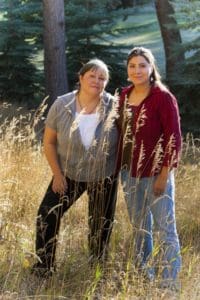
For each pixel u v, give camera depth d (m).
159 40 20.30
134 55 3.69
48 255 3.79
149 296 3.50
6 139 5.41
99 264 3.79
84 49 12.73
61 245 4.08
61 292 3.48
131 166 3.77
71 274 3.76
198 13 10.57
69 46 12.66
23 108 11.48
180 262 3.82
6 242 3.83
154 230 4.04
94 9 13.02
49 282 3.66
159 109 3.64
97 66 3.69
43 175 5.39
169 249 3.77
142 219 3.70
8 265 3.68
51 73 11.57
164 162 3.64
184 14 10.83
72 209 4.66
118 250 4.12
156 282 3.60
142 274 3.68
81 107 3.73
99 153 3.72
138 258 3.76
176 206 5.30
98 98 3.77
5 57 12.54
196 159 7.35
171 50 10.88
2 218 4.16
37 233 3.82
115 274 3.67
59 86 11.60
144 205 3.80
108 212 3.93
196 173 6.50
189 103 9.79
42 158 5.78
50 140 3.82
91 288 3.63
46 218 3.79
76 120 3.54
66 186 3.81
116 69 12.59
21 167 5.15
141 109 3.67
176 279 3.66
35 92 13.06
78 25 12.70
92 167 3.77
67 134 3.71
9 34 12.39
